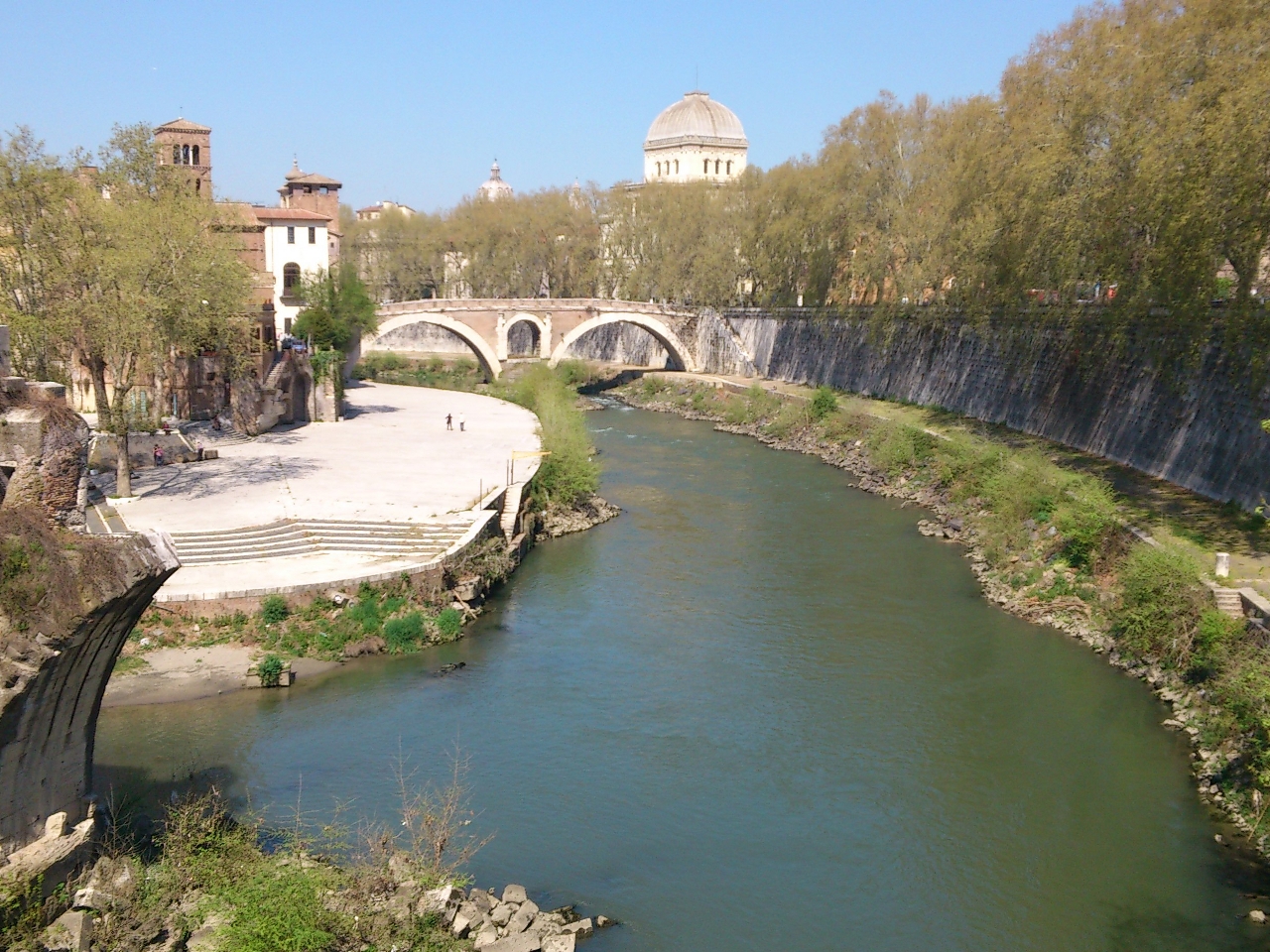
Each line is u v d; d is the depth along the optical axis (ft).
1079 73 206.80
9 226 172.65
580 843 93.04
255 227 326.65
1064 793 104.17
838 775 106.93
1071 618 149.59
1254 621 120.06
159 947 66.90
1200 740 112.78
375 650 132.36
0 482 74.33
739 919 83.92
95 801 80.23
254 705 115.65
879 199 330.13
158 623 127.95
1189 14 180.45
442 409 323.57
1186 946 82.33
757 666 134.10
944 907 86.69
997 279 244.63
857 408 306.76
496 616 150.00
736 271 465.47
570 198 545.44
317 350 288.51
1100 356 220.64
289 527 157.58
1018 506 184.34
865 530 205.46
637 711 119.96
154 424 207.41
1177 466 184.44
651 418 377.50
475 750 108.47
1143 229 184.14
